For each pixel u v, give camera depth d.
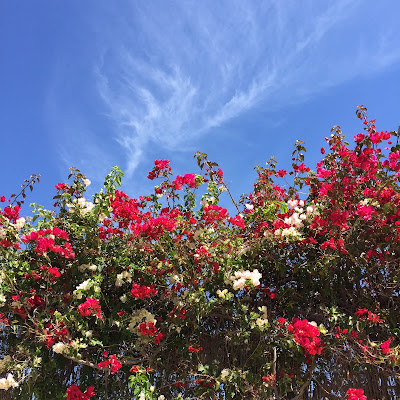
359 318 3.13
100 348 3.33
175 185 3.75
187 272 3.32
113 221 3.71
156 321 3.26
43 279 3.33
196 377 3.26
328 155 3.47
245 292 3.49
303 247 3.54
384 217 3.20
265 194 3.91
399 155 3.21
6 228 3.45
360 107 3.54
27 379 3.14
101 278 3.27
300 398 3.25
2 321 3.25
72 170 3.87
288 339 3.07
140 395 2.87
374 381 3.20
